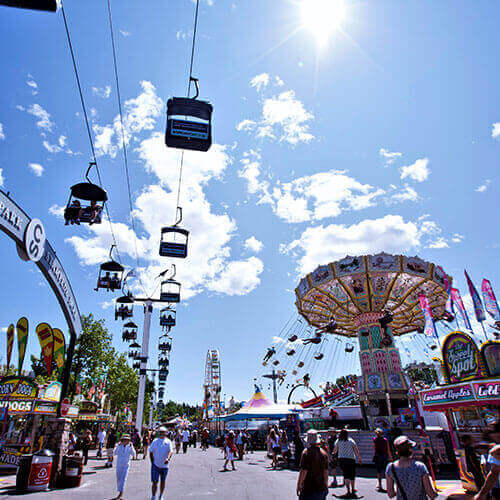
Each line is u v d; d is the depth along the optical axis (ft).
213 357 225.56
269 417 86.94
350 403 106.32
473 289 43.01
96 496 31.63
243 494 32.60
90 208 29.45
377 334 85.20
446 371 38.29
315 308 103.65
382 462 35.04
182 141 23.24
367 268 83.20
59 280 36.35
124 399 161.68
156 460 27.96
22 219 27.66
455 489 34.45
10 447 52.65
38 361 95.50
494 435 18.66
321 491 17.52
